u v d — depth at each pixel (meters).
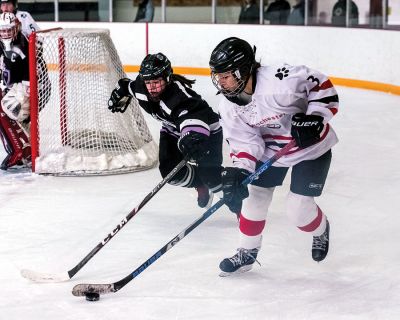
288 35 15.94
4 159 8.41
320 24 15.91
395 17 14.55
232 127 4.57
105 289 4.50
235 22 18.73
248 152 4.55
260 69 4.38
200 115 5.60
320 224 4.88
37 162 7.93
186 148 5.36
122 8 18.44
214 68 4.20
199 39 16.84
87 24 17.34
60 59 7.94
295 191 4.71
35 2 18.19
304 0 16.38
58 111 8.20
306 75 4.34
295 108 4.44
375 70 14.35
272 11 16.75
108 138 8.11
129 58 17.30
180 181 6.05
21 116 8.01
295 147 4.57
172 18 19.25
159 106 5.78
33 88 7.83
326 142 4.63
